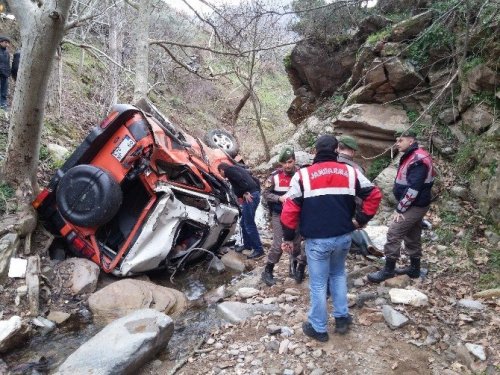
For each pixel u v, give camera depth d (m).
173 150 6.05
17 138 5.78
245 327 4.45
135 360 3.71
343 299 4.14
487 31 6.79
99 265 5.56
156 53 14.80
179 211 5.72
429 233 6.41
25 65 5.38
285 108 20.41
